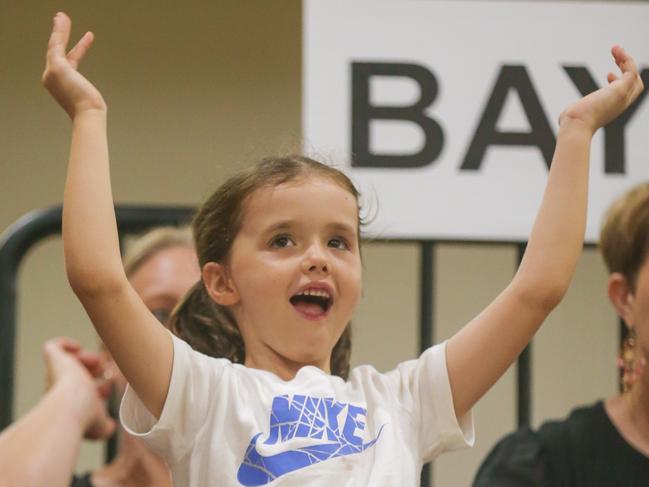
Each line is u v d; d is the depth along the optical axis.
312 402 3.90
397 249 8.52
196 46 8.66
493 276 8.57
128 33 8.62
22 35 8.57
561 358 8.52
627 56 4.18
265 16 8.70
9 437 4.62
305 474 3.73
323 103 5.77
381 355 8.43
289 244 4.04
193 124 8.58
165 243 5.73
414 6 5.81
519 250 5.86
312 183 4.07
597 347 8.52
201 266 4.30
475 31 5.84
